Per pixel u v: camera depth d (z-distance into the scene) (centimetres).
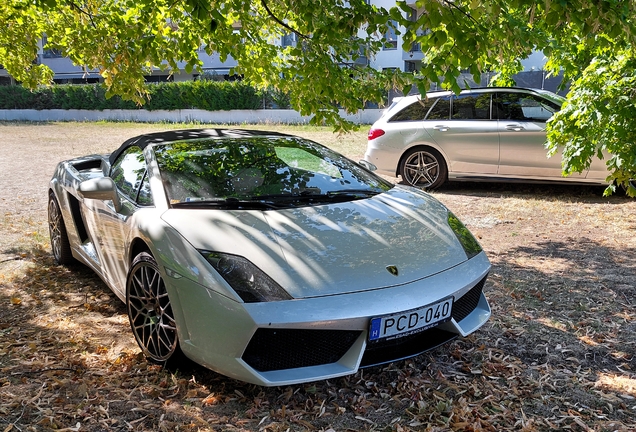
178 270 266
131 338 338
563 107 561
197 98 2733
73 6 525
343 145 1526
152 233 288
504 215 686
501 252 530
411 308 258
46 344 327
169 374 288
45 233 608
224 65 3034
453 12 339
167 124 2605
